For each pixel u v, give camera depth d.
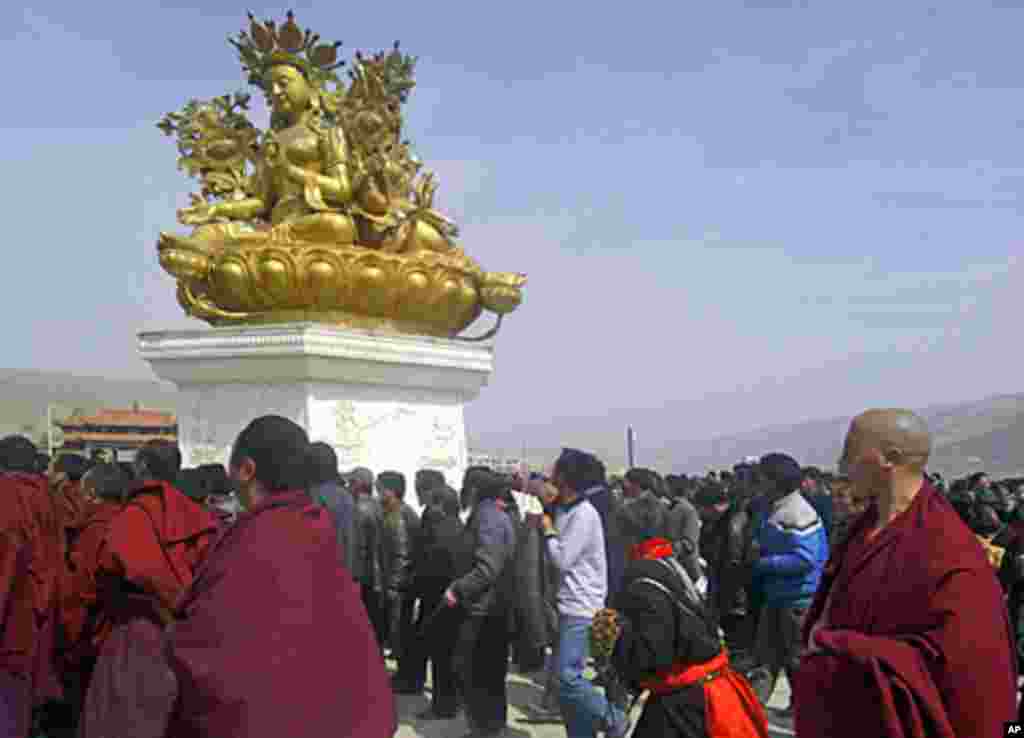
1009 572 9.13
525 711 8.87
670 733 4.86
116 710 3.94
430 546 8.66
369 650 3.63
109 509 6.15
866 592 3.68
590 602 6.57
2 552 5.44
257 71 12.28
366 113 11.42
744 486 9.57
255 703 3.26
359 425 10.75
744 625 9.10
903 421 3.92
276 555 3.50
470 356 11.83
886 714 3.31
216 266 10.86
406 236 11.73
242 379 10.70
